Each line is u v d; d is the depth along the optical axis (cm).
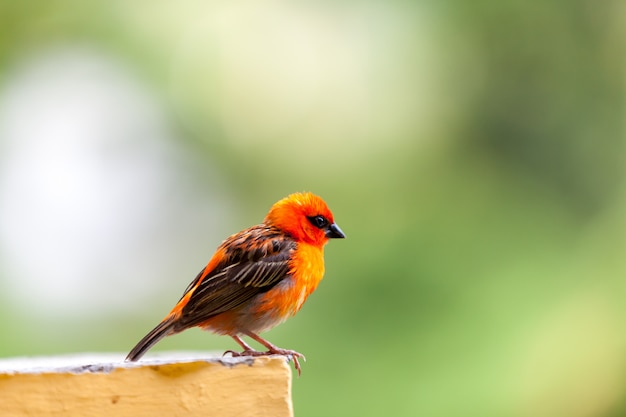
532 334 1251
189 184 1714
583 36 1614
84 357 891
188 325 800
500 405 1211
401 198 1514
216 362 595
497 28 1606
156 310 1608
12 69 1675
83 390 584
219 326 843
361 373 1261
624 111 1592
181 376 592
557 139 1579
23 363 741
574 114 1592
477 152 1576
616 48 1614
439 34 1623
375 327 1291
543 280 1309
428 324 1273
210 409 591
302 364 1273
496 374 1226
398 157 1573
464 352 1245
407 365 1251
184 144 1725
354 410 1245
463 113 1596
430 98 1608
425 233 1394
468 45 1616
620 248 1323
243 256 846
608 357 1241
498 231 1409
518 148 1579
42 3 1638
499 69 1606
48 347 1410
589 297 1277
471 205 1477
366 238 1395
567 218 1477
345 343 1283
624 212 1441
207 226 1689
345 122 1639
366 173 1569
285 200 898
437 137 1587
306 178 1630
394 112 1617
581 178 1553
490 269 1328
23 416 576
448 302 1297
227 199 1700
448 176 1549
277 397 595
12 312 1438
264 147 1672
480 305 1286
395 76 1633
